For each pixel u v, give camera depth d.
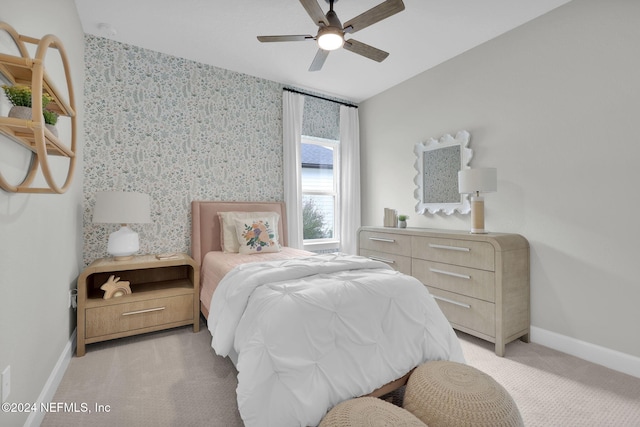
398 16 2.51
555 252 2.40
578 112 2.29
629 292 2.05
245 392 1.26
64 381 1.86
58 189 1.28
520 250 2.45
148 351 2.27
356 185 4.38
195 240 3.12
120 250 2.53
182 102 3.20
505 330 2.30
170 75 3.14
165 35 2.78
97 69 2.78
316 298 1.47
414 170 3.67
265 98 3.74
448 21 2.58
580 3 2.28
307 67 3.42
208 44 2.94
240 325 1.57
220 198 3.41
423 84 3.54
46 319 1.65
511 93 2.70
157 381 1.87
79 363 2.08
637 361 1.99
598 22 2.19
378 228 3.40
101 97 2.79
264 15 2.51
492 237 2.34
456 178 3.16
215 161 3.39
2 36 1.15
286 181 3.78
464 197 3.09
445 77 3.28
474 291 2.44
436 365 1.49
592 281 2.21
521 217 2.62
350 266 1.97
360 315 1.50
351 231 4.33
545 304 2.45
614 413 1.61
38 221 1.54
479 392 1.28
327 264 1.93
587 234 2.24
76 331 2.36
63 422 1.50
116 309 2.34
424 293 1.78
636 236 2.03
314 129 4.17
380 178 4.15
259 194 3.68
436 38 2.84
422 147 3.53
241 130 3.56
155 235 3.04
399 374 1.50
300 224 3.85
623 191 2.08
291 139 3.79
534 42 2.54
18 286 1.29
